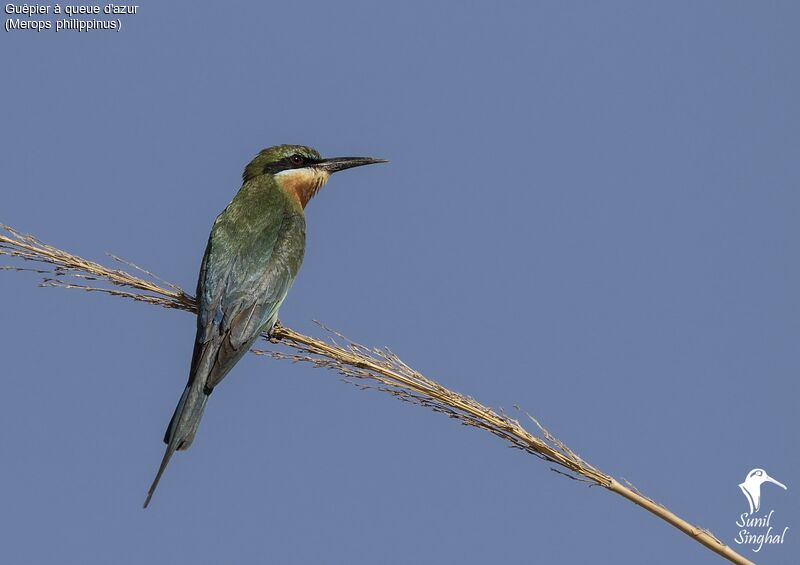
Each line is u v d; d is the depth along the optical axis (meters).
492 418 9.27
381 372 9.70
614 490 8.92
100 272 11.26
